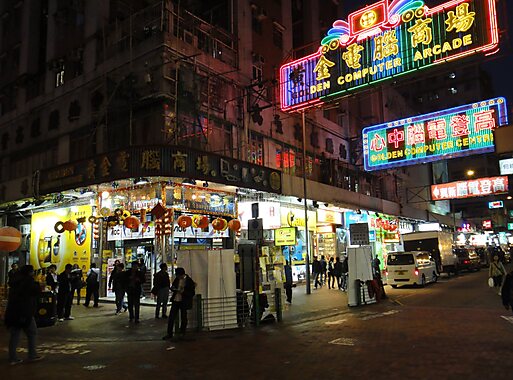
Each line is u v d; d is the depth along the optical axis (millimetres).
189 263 12195
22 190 23594
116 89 21703
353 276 16188
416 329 10906
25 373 7852
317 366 7734
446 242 30641
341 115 34812
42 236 25547
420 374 7020
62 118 25859
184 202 19453
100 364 8453
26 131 28375
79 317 14906
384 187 38875
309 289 20438
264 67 27375
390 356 8242
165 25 21359
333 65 22547
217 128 22984
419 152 26609
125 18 25906
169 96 20500
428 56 19406
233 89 24516
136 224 17875
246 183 20469
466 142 25078
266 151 26047
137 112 21500
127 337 11227
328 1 36094
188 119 21297
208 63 22906
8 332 12492
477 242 53250
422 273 23297
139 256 20219
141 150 17641
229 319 12000
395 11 20672
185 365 8211
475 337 9703
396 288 23203
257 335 11008
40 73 28656
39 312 12875
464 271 35938
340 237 30344
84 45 25438
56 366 8352
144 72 21219
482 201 72875
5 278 27453
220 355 8969
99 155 19109
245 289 12672
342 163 32812
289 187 23328
